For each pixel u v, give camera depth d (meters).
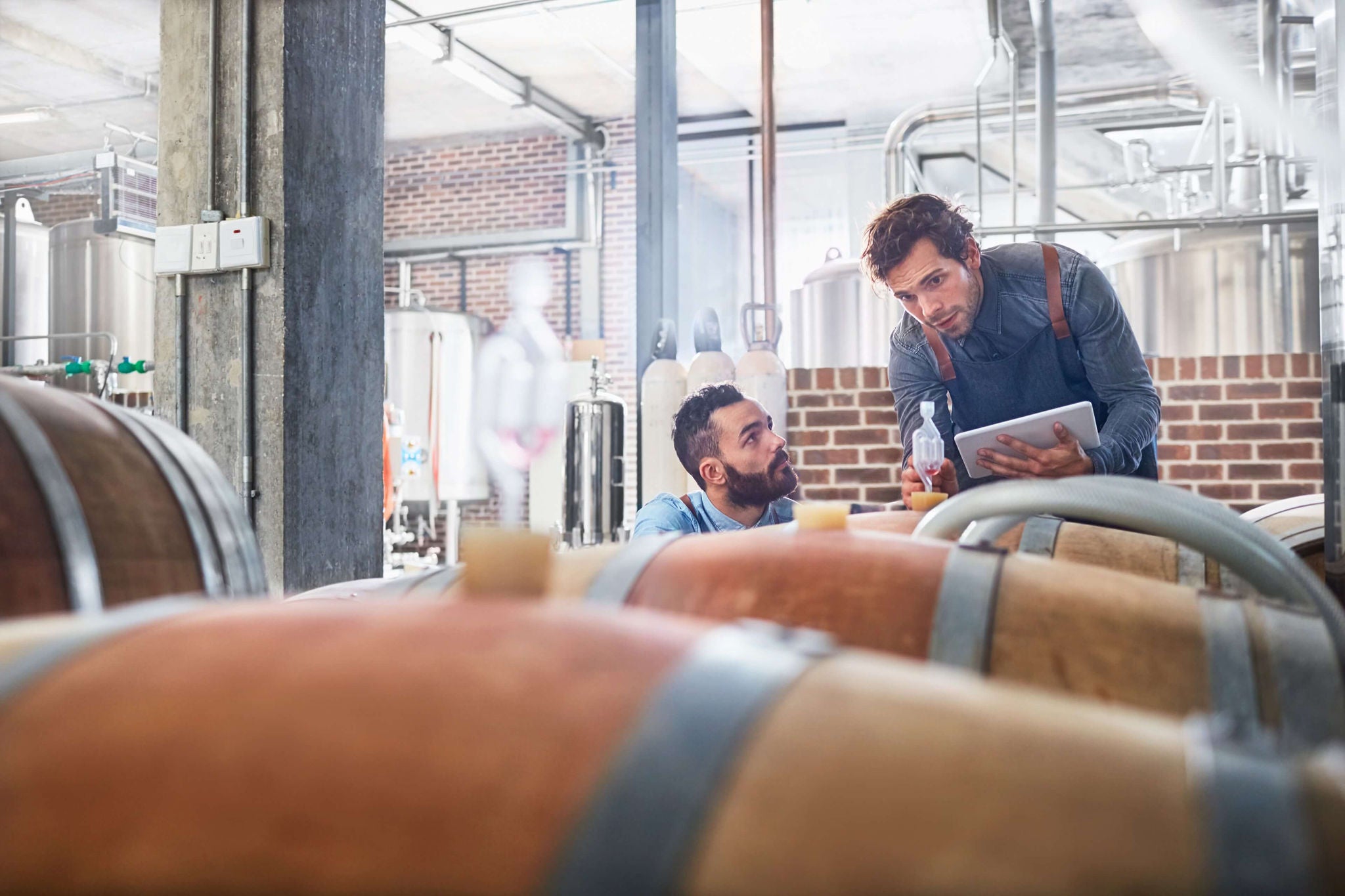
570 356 10.03
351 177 3.29
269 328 3.04
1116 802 0.41
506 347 9.80
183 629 0.53
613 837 0.40
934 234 2.51
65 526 1.09
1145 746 0.45
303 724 0.44
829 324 6.24
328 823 0.41
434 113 10.27
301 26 3.11
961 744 0.43
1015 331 2.58
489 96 9.85
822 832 0.40
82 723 0.46
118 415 1.31
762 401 4.45
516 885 0.39
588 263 10.55
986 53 8.78
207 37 3.11
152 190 8.93
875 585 0.95
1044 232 5.81
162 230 3.13
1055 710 0.48
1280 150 6.00
